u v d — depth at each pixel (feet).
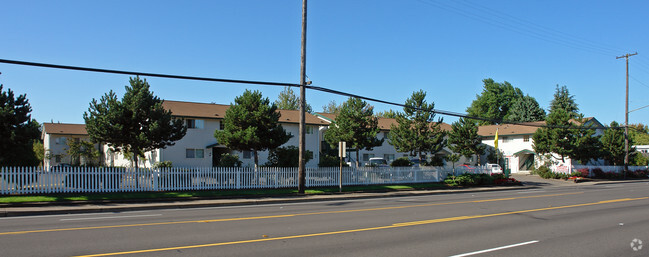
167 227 35.70
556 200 62.59
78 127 180.24
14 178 55.52
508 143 176.45
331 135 110.22
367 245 28.60
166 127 70.90
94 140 70.49
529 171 163.63
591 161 164.14
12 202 50.16
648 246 28.94
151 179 64.49
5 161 61.62
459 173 101.55
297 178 77.97
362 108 107.45
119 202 56.03
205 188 68.23
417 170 94.89
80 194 58.34
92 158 151.74
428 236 32.12
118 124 67.41
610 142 147.74
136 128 70.69
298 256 25.13
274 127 78.64
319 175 80.43
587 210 49.52
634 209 50.60
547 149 132.46
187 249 26.68
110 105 69.77
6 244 27.84
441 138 113.29
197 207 55.16
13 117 58.03
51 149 165.78
